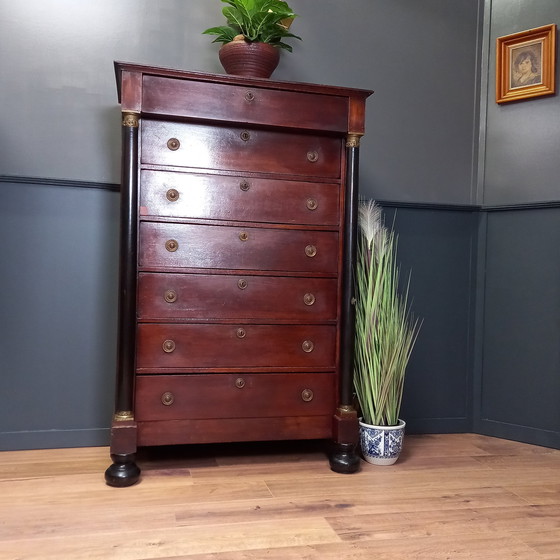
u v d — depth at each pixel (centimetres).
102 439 234
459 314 272
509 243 262
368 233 224
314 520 165
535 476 208
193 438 200
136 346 195
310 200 211
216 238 202
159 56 240
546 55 251
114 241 236
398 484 197
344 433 208
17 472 200
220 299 202
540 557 146
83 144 233
